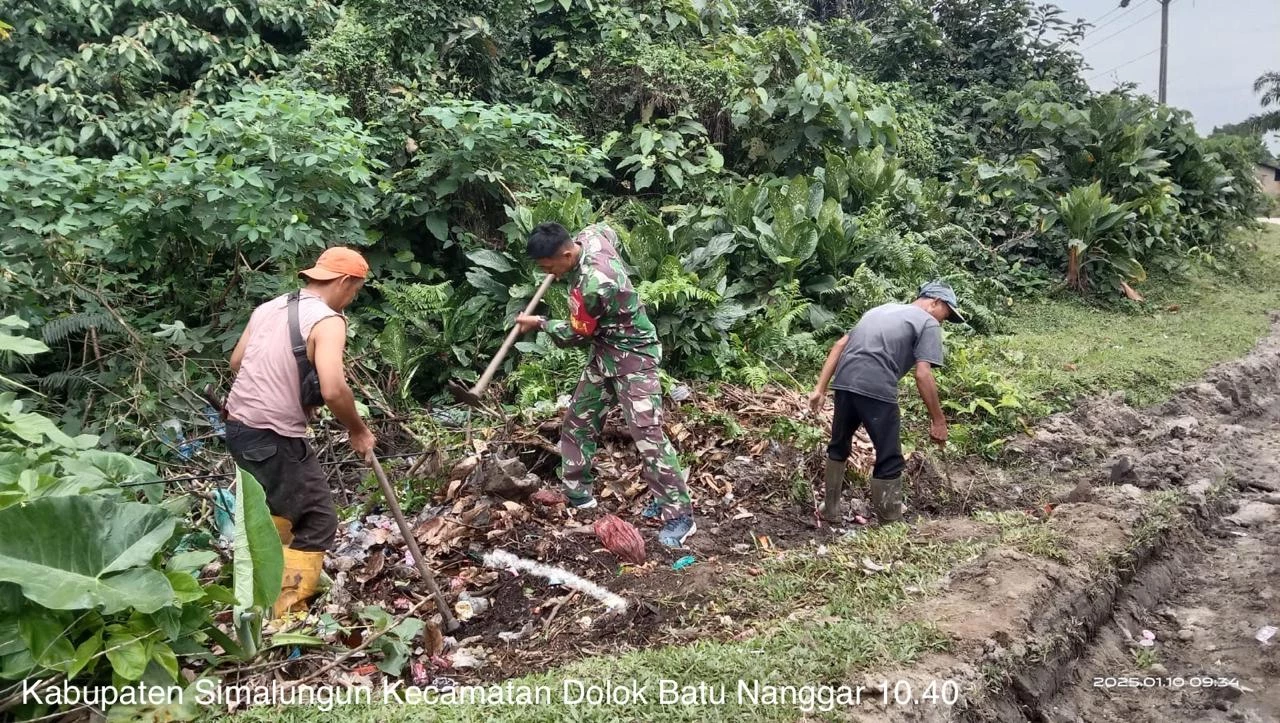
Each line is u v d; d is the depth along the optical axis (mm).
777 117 9586
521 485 4273
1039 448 5656
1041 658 3008
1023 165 10516
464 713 2488
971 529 4070
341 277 3250
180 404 5246
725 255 7461
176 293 6121
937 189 10148
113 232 5500
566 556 3947
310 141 5930
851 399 4281
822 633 2926
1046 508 4660
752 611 3312
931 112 12711
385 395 5844
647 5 10406
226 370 5594
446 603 3473
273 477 3188
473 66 8555
